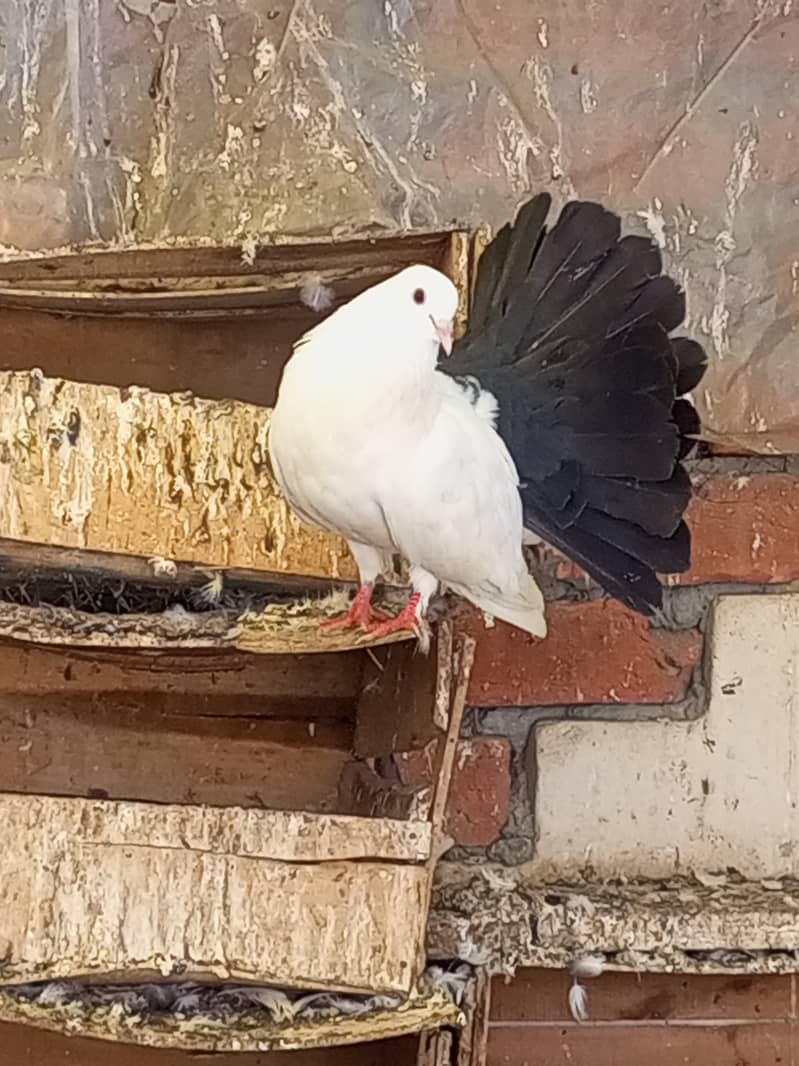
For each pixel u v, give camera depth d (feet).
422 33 3.65
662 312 3.07
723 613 3.67
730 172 3.71
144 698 3.57
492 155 3.65
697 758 3.64
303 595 3.22
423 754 3.27
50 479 2.92
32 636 2.83
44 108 3.53
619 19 3.70
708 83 3.71
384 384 2.76
